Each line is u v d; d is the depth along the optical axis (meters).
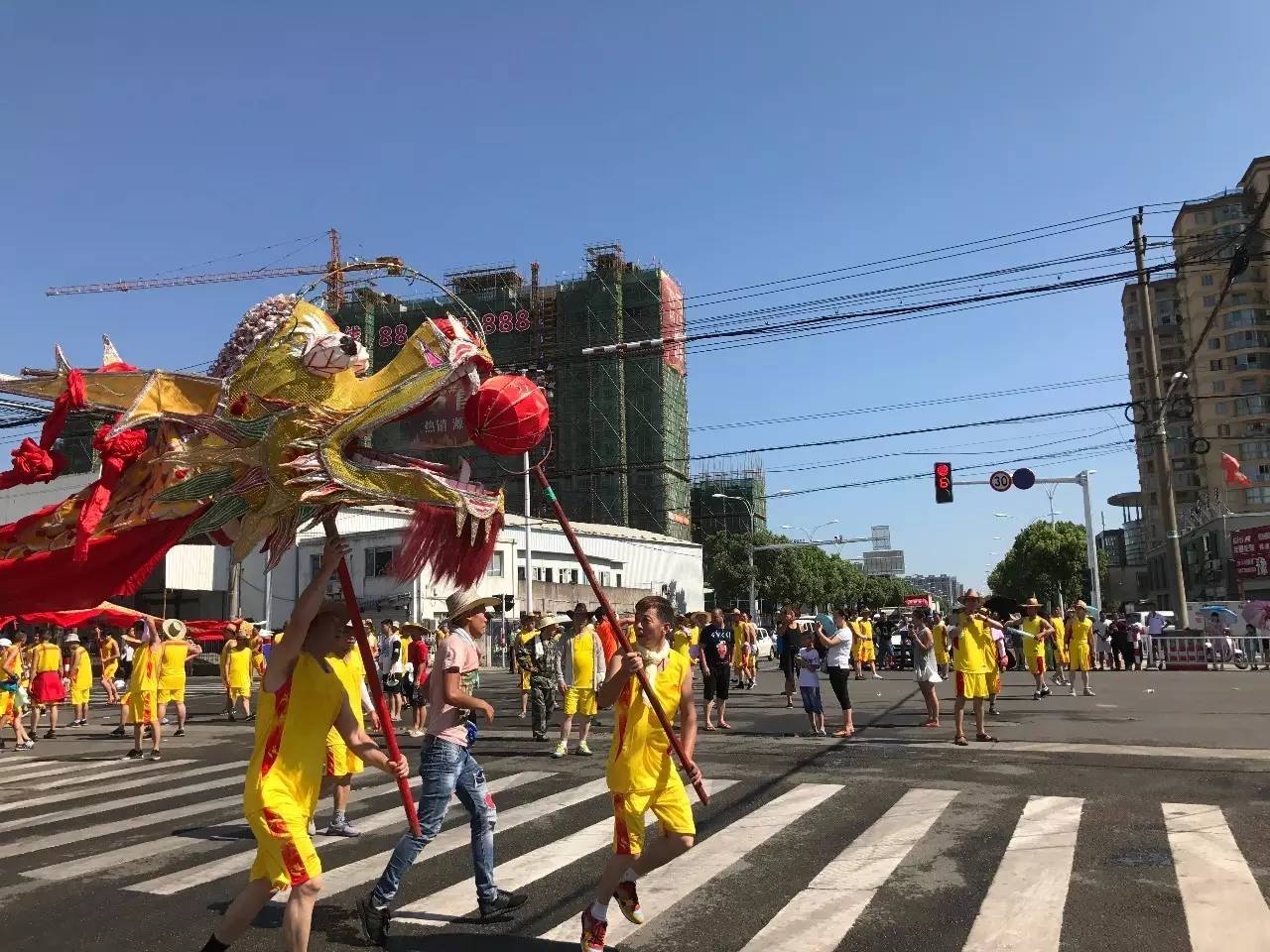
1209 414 84.12
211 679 38.84
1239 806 7.67
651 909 5.45
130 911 5.75
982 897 5.49
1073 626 18.83
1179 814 7.43
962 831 7.06
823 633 13.18
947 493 27.66
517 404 4.22
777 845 6.83
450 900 5.73
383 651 17.11
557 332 78.12
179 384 4.05
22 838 7.99
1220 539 50.97
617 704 4.96
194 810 9.04
